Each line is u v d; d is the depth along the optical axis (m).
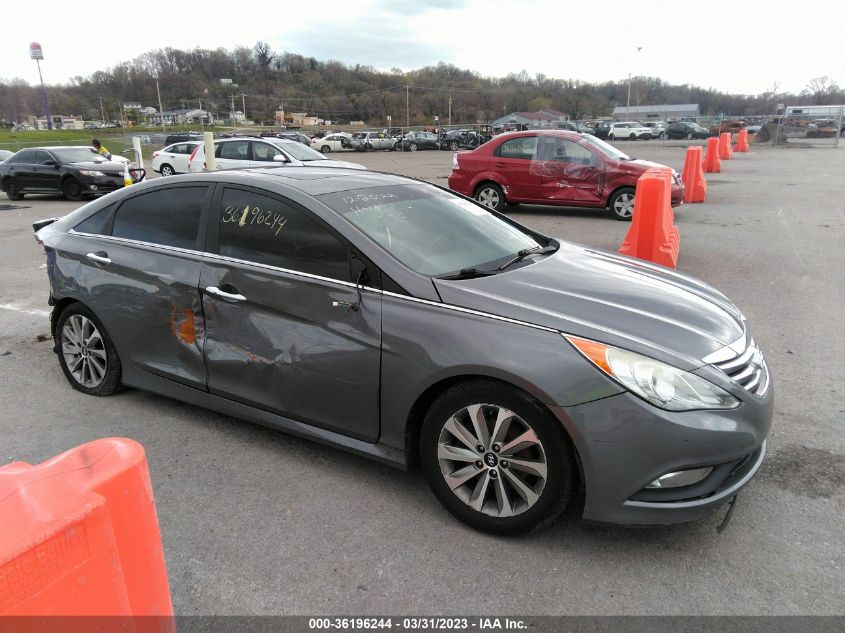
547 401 2.55
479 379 2.74
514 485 2.73
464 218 3.85
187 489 3.22
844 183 16.84
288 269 3.27
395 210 3.57
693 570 2.61
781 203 13.28
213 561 2.68
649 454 2.49
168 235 3.82
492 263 3.38
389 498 3.13
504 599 2.45
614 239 9.64
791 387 4.38
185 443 3.69
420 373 2.83
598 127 62.56
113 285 3.97
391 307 2.95
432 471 2.92
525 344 2.65
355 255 3.11
